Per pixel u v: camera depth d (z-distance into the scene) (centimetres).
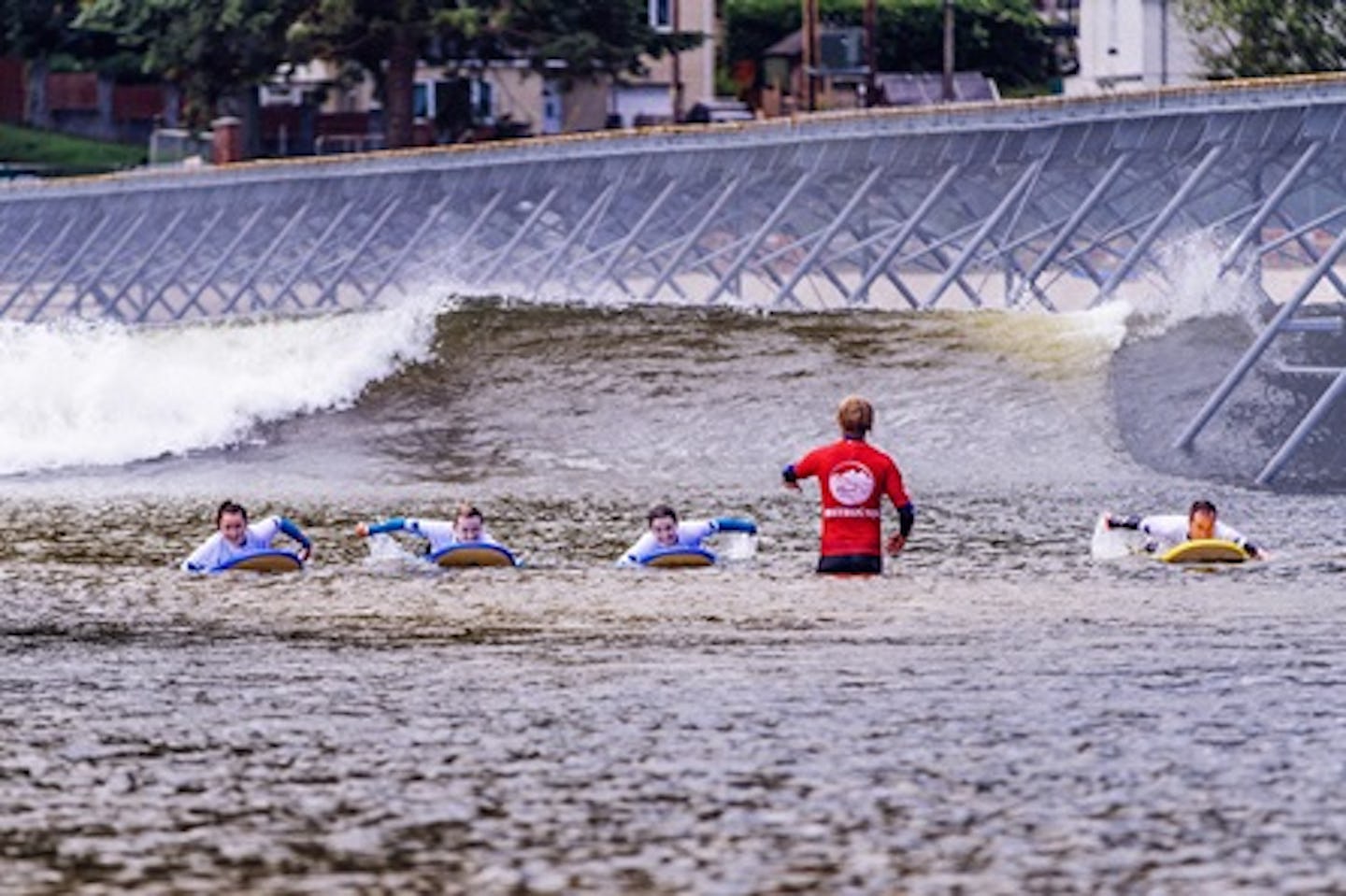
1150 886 2348
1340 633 3762
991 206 13612
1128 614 4034
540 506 6762
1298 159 10781
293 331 8894
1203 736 2944
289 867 2452
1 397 8244
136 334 8938
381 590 4619
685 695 3291
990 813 2608
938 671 3441
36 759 2944
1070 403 8344
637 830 2567
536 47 18775
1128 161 11012
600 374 8700
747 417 8419
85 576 4919
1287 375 8381
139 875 2430
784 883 2373
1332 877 2370
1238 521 6109
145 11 19125
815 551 5297
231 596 4553
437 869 2438
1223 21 15038
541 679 3453
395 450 8106
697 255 15488
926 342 8894
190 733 3089
